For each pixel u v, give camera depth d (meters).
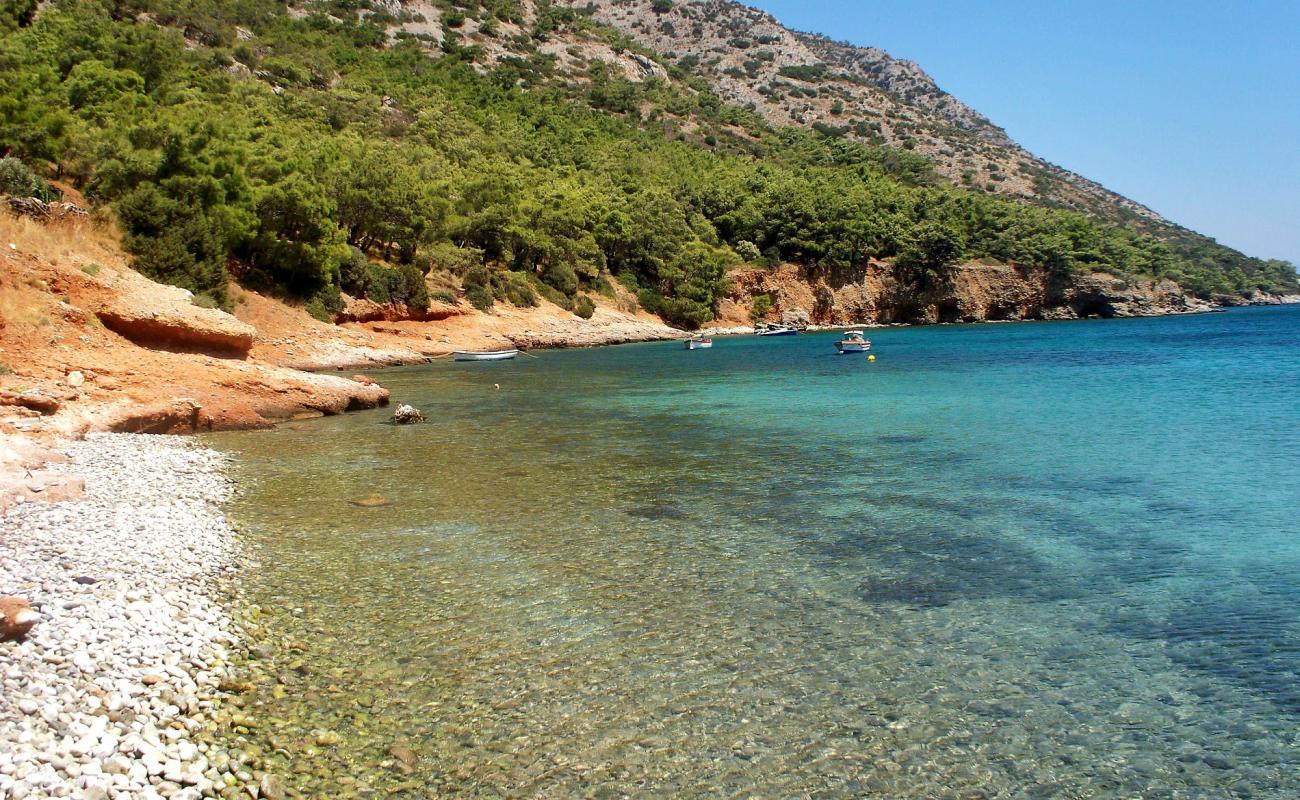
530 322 76.81
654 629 10.68
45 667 8.19
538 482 19.23
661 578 12.62
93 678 8.19
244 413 27.31
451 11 182.50
